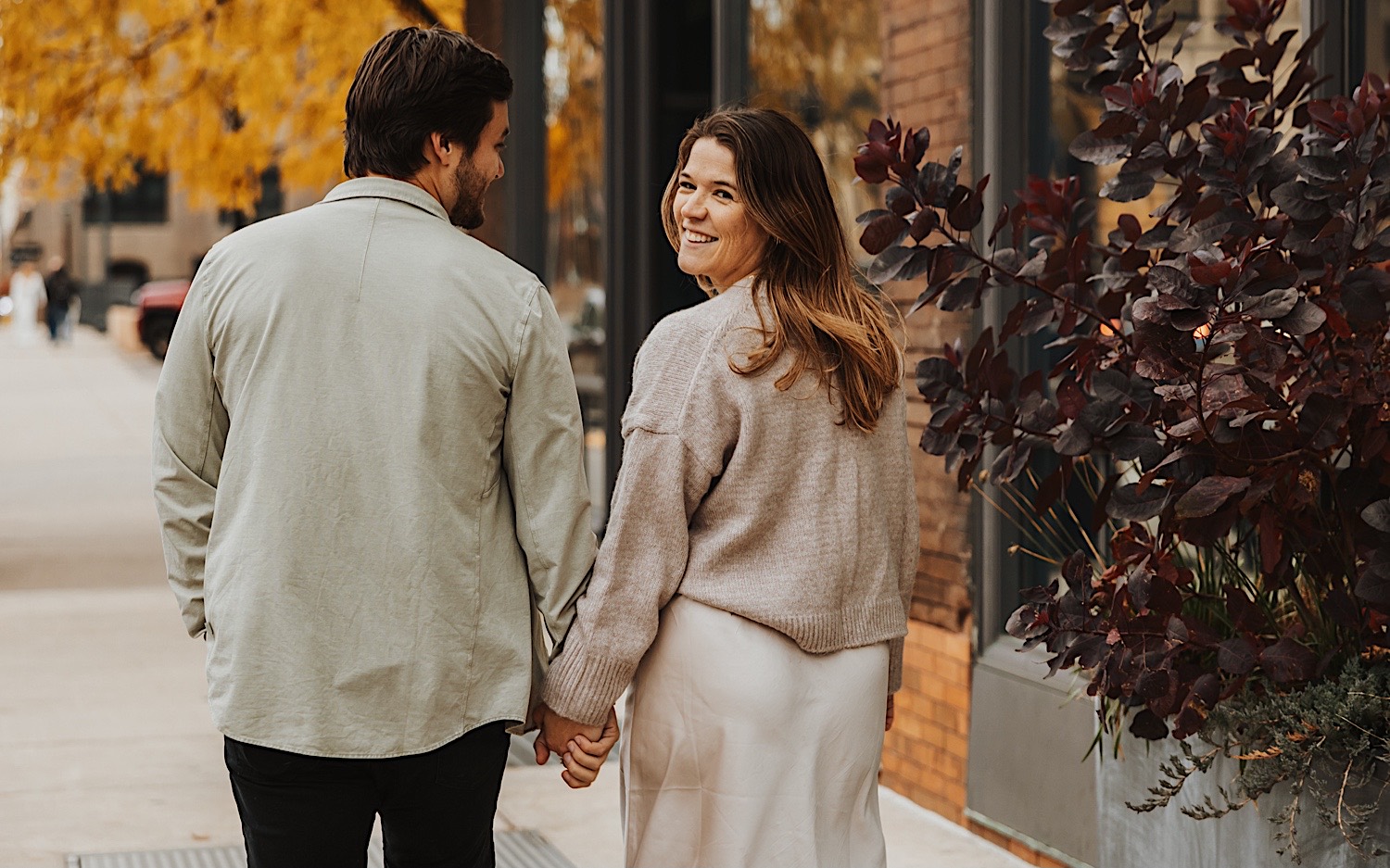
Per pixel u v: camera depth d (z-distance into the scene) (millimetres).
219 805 5223
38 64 11227
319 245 2609
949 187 3234
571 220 9758
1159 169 3123
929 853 4742
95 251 49406
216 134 11961
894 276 3264
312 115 11719
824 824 2725
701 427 2703
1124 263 3242
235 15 11211
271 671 2518
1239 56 3336
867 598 2791
